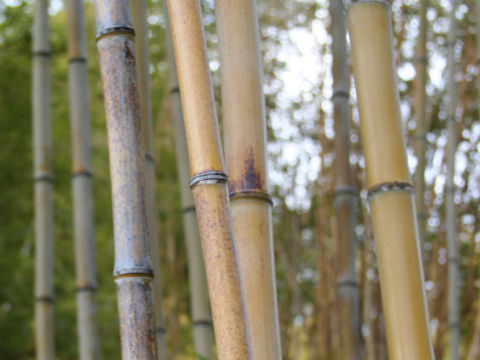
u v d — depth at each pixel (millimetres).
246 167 1305
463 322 3824
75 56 2771
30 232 4633
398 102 1304
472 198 3633
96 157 5055
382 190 1266
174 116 2486
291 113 4031
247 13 1354
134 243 1134
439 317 3375
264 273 1272
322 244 3545
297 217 3885
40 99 2986
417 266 1241
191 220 2535
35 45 3008
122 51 1191
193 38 1143
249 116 1318
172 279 4504
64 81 4781
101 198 5066
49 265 2920
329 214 3568
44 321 2857
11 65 4609
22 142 4762
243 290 1178
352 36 1331
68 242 5012
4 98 4688
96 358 2641
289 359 3756
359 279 3504
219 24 1358
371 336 3127
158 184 4926
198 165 1115
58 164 4750
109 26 1198
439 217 3537
